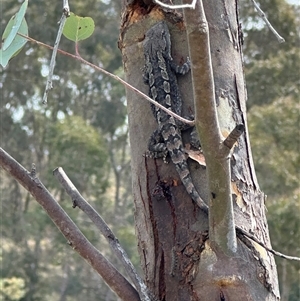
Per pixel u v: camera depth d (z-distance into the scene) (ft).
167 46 9.22
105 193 59.21
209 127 6.32
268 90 46.44
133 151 8.69
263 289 7.35
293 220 36.22
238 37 8.82
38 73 61.62
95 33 60.90
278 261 37.04
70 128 52.54
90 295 55.36
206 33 5.86
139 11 9.47
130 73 9.29
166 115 8.87
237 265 7.25
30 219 56.90
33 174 8.17
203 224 7.63
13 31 6.30
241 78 8.62
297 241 36.32
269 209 37.09
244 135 8.25
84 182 53.42
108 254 51.24
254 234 7.72
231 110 8.21
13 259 55.42
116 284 7.76
